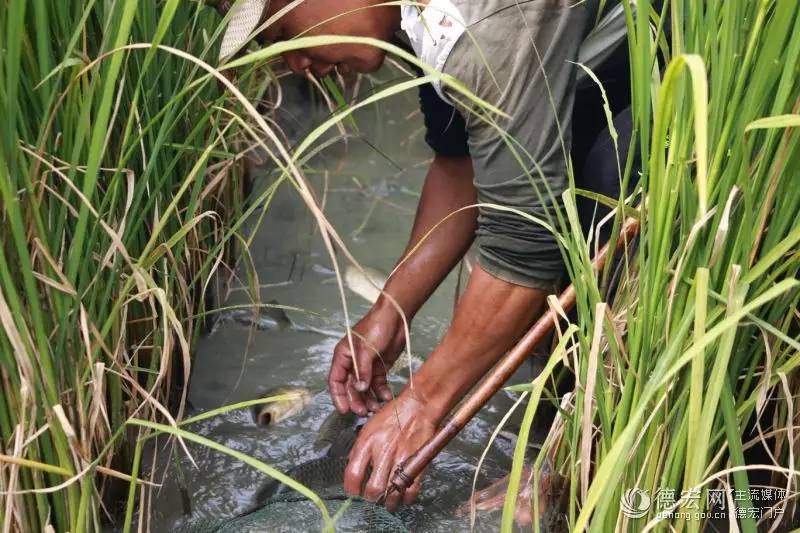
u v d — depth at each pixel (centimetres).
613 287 168
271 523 153
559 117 143
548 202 148
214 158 199
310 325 225
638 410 112
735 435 119
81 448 137
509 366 149
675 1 109
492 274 157
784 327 129
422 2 142
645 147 112
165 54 157
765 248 120
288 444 186
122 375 143
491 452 186
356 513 154
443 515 168
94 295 137
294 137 283
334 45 158
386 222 269
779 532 153
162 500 171
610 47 158
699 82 84
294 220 268
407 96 320
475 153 149
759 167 113
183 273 182
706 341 103
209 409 196
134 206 142
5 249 125
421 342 221
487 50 137
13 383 127
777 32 101
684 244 116
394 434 166
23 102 125
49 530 132
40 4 117
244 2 148
